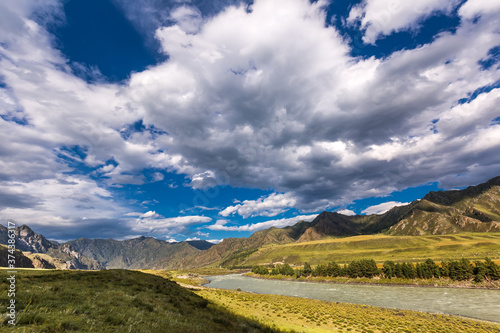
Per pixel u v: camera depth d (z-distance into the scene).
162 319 19.17
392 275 129.62
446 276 114.00
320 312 55.69
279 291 113.38
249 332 24.67
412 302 77.50
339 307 63.56
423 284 112.88
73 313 15.28
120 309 19.06
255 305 60.47
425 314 56.16
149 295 29.58
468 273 106.88
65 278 30.33
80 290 22.70
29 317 12.52
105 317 15.91
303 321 45.78
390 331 40.78
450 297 83.06
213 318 26.39
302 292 108.69
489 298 78.38
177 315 22.83
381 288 112.75
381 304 76.44
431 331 40.75
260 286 139.75
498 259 164.50
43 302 15.94
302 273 179.88
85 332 12.66
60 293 19.53
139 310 20.50
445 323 47.19
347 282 141.38
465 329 42.81
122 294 25.44
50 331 11.71
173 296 34.75
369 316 52.34
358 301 82.75
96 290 24.77
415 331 40.72
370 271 139.38
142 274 53.06
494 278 99.94
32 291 17.52
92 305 17.97
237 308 52.06
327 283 147.00
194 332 18.00
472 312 61.28
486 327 44.62
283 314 51.81
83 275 35.16
